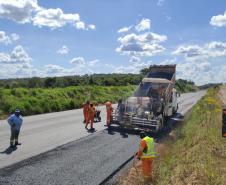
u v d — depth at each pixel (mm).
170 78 24500
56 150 13609
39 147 14070
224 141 13430
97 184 9648
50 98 33531
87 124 19859
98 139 16375
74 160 12133
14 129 13984
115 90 53156
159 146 15289
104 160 12328
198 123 18609
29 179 9781
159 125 19156
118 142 15812
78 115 27219
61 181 9734
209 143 12719
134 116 19188
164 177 9492
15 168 10828
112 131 18984
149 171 9922
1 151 13148
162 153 13234
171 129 20625
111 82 69812
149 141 9977
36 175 10180
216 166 9898
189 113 29125
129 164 11984
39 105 29422
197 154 11047
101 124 21734
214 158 10914
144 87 22469
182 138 15555
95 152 13547
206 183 8438
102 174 10602
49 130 18641
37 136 16641
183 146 13453
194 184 8430
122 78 75062
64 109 32938
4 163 11375
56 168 11023
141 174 10742
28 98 29672
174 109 27156
